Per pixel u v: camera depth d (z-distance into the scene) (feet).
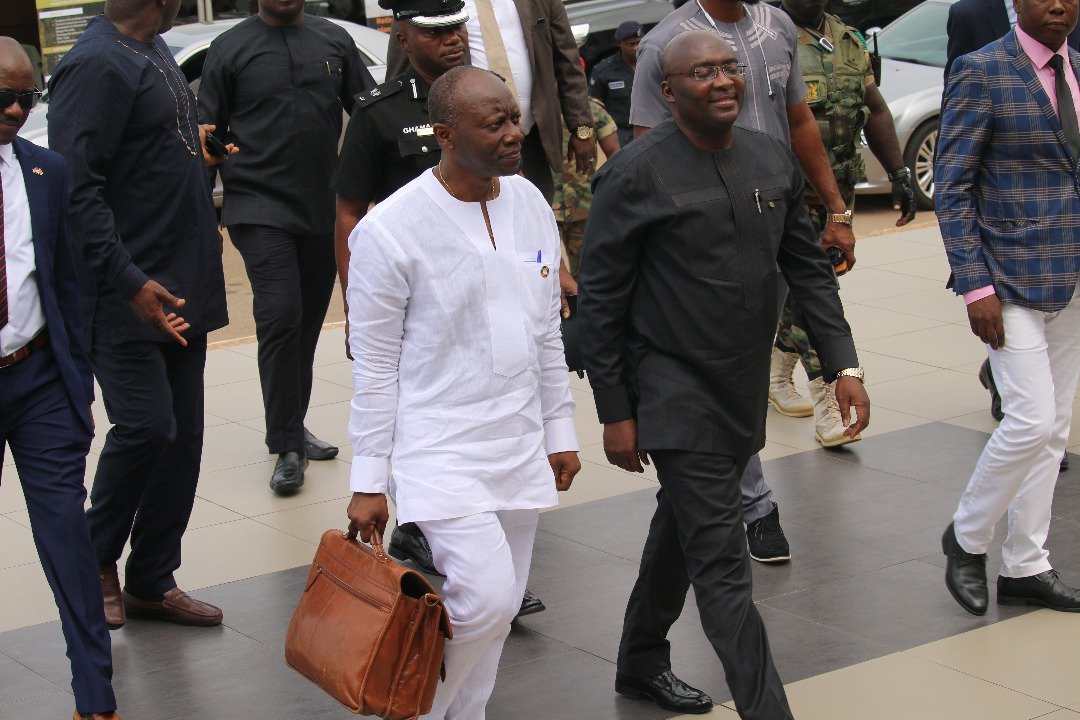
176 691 15.11
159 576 16.78
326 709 14.61
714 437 12.85
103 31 16.17
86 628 13.71
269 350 21.02
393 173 16.78
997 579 17.08
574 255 28.12
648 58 17.13
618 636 16.10
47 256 13.80
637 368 13.20
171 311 16.47
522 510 12.51
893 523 19.27
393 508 20.56
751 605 12.78
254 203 21.17
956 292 16.11
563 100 19.71
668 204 12.66
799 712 14.20
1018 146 15.70
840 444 22.20
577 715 14.28
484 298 11.99
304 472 21.85
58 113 15.70
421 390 12.09
